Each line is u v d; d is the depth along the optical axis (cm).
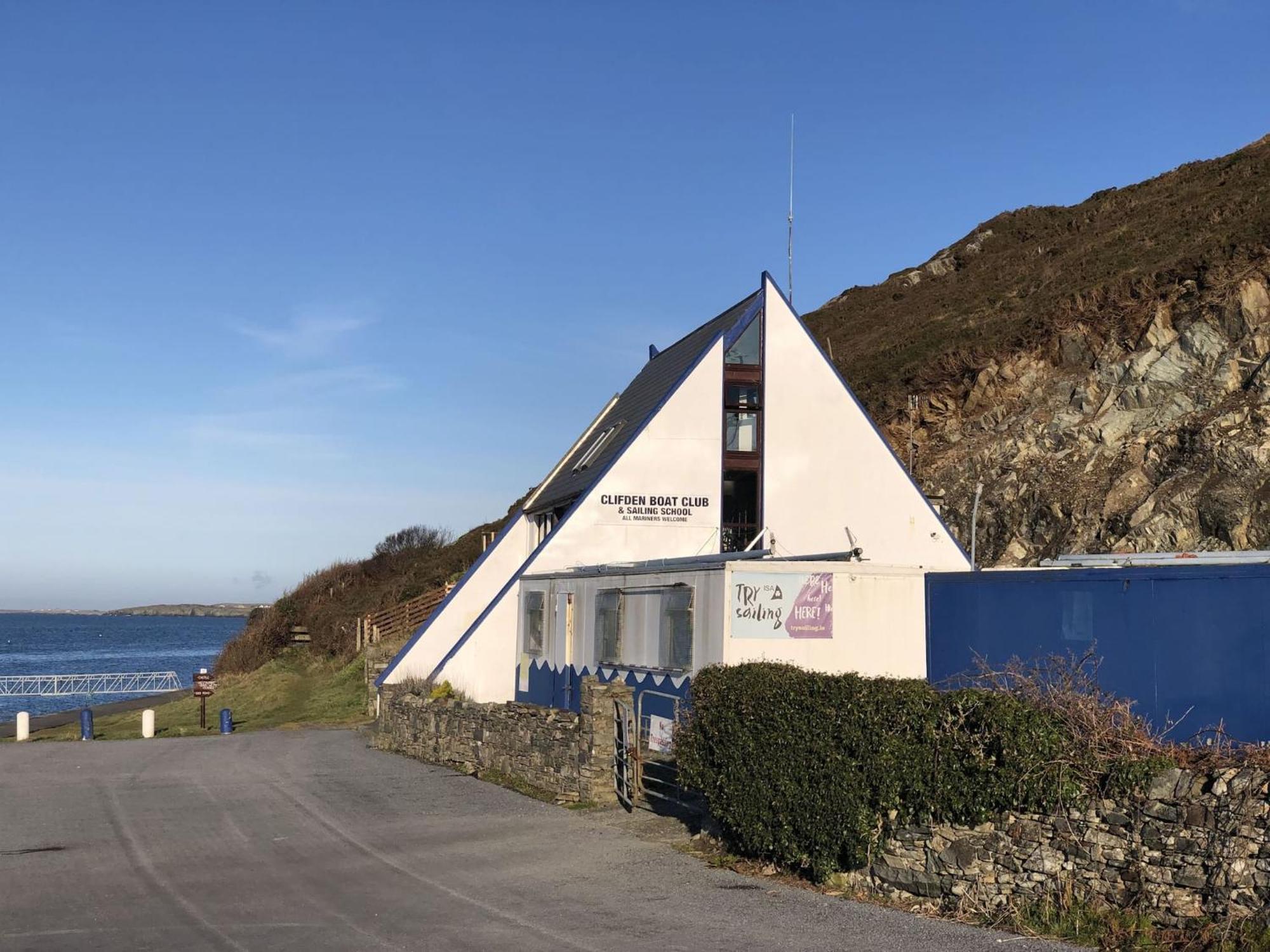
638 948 858
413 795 1689
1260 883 766
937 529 2708
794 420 2673
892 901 977
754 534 2677
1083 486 3528
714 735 1157
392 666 2772
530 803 1573
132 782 1895
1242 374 3447
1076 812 876
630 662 1925
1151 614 1322
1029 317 4603
